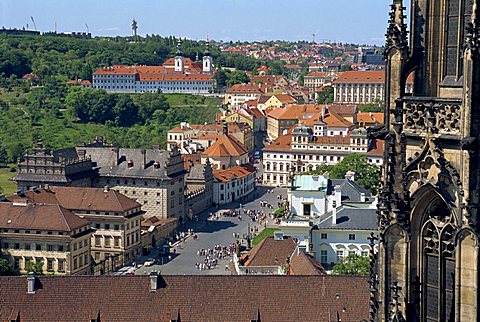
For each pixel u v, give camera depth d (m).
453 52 41.38
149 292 118.00
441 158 39.91
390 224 41.72
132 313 115.94
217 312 115.25
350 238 193.00
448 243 40.50
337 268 159.50
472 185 38.50
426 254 41.78
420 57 41.91
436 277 41.50
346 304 114.12
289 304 115.12
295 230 192.75
